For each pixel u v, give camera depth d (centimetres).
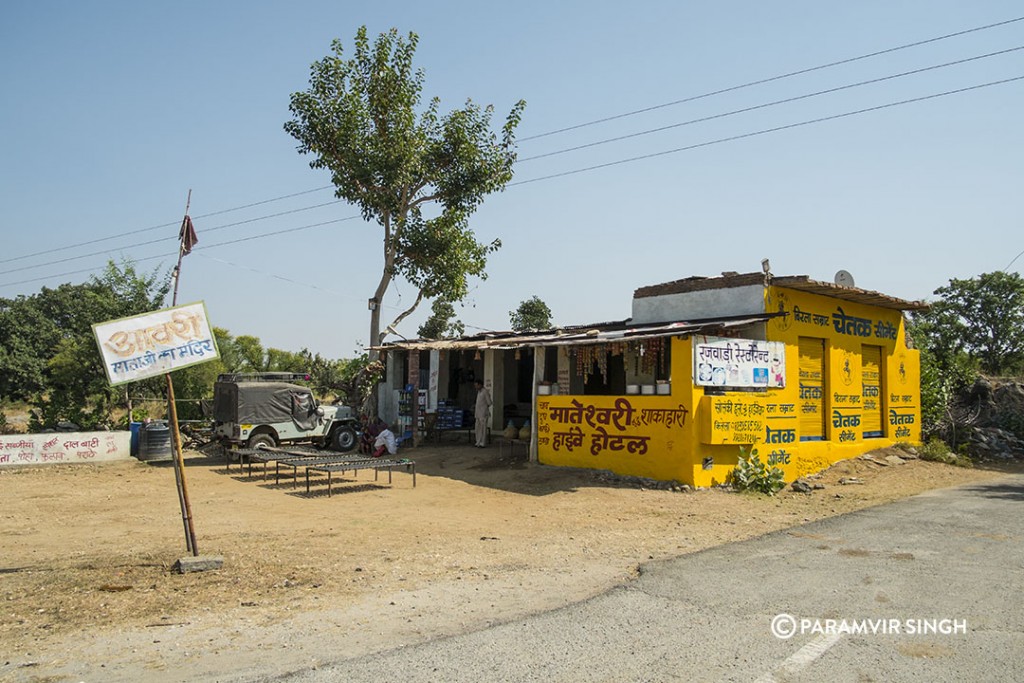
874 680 456
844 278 1661
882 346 1791
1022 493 1302
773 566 759
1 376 4209
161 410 2886
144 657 495
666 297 1620
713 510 1108
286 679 455
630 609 607
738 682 452
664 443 1325
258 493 1327
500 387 2102
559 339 1588
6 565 767
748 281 1464
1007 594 648
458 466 1625
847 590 664
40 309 5009
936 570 739
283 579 703
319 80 2403
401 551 841
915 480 1466
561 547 864
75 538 923
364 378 2434
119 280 2514
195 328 758
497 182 2570
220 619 580
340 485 1412
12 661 487
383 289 2523
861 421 1694
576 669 472
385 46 2395
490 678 457
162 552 817
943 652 505
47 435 1766
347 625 567
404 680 454
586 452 1464
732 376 1348
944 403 2117
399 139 2391
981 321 3706
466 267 2562
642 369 1424
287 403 1845
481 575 729
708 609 606
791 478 1439
